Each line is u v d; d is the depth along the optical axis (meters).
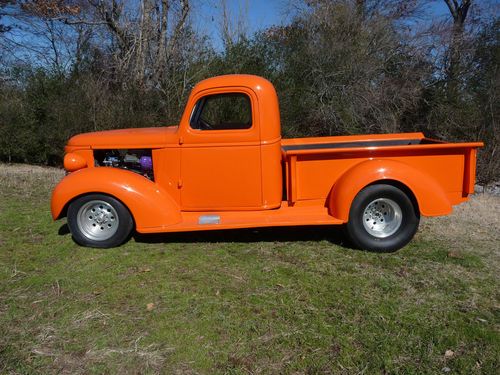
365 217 4.59
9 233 5.26
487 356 2.89
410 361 2.84
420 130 11.14
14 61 13.10
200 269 4.21
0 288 3.81
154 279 4.00
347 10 11.59
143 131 4.95
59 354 2.91
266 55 11.24
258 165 4.59
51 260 4.45
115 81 11.66
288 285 3.87
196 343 3.03
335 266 4.27
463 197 4.64
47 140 10.42
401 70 11.34
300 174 4.62
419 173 4.46
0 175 8.86
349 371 2.75
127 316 3.37
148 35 12.09
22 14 13.45
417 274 4.08
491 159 9.59
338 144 5.55
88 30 13.01
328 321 3.30
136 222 4.56
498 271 4.16
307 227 5.42
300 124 10.95
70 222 4.69
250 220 4.57
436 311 3.43
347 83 11.03
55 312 3.42
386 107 11.02
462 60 10.90
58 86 10.75
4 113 10.39
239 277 4.04
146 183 4.64
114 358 2.87
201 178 4.66
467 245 4.87
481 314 3.39
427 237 5.12
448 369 2.76
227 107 5.14
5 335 3.10
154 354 2.90
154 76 11.67
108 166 5.07
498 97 9.89
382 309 3.46
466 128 10.24
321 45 11.02
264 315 3.38
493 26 10.82
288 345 3.00
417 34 11.43
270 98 4.55
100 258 4.47
